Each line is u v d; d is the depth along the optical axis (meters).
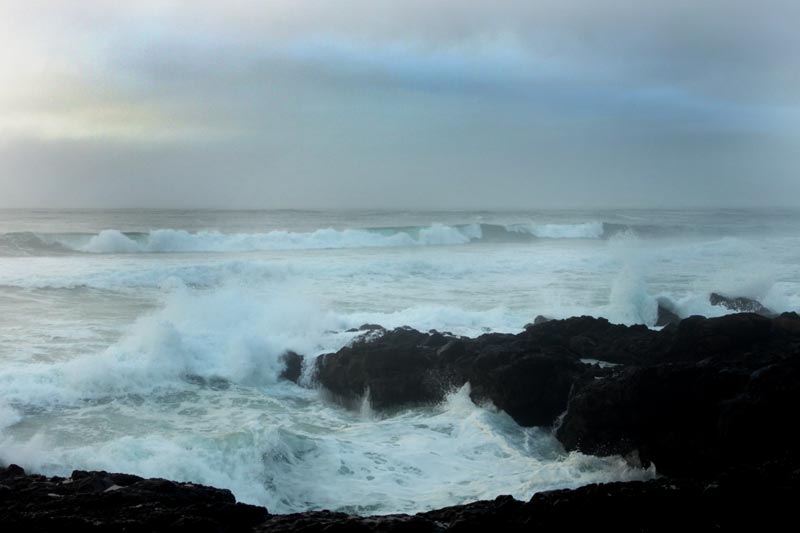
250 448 12.86
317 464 13.12
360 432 15.13
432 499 11.93
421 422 15.73
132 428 15.00
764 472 10.27
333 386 18.23
